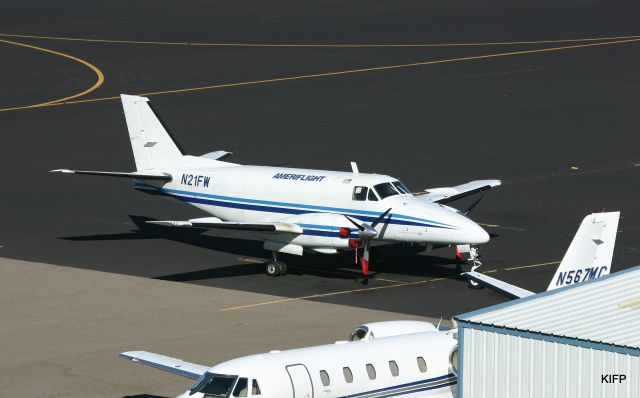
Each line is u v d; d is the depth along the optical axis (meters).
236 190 145.88
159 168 154.62
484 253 147.12
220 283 136.88
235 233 159.88
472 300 129.50
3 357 113.31
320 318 123.62
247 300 130.38
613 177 181.00
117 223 162.38
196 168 151.62
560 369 74.19
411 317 123.62
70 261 144.88
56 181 182.25
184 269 142.38
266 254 149.88
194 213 167.25
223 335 118.62
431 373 93.81
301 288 135.00
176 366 96.25
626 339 73.12
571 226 157.62
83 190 177.88
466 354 78.00
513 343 76.00
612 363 72.25
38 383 106.38
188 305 128.75
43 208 168.88
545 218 161.50
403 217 134.75
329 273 141.38
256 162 189.12
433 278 138.62
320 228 135.12
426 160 190.38
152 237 156.25
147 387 105.25
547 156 193.00
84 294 132.75
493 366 76.88
